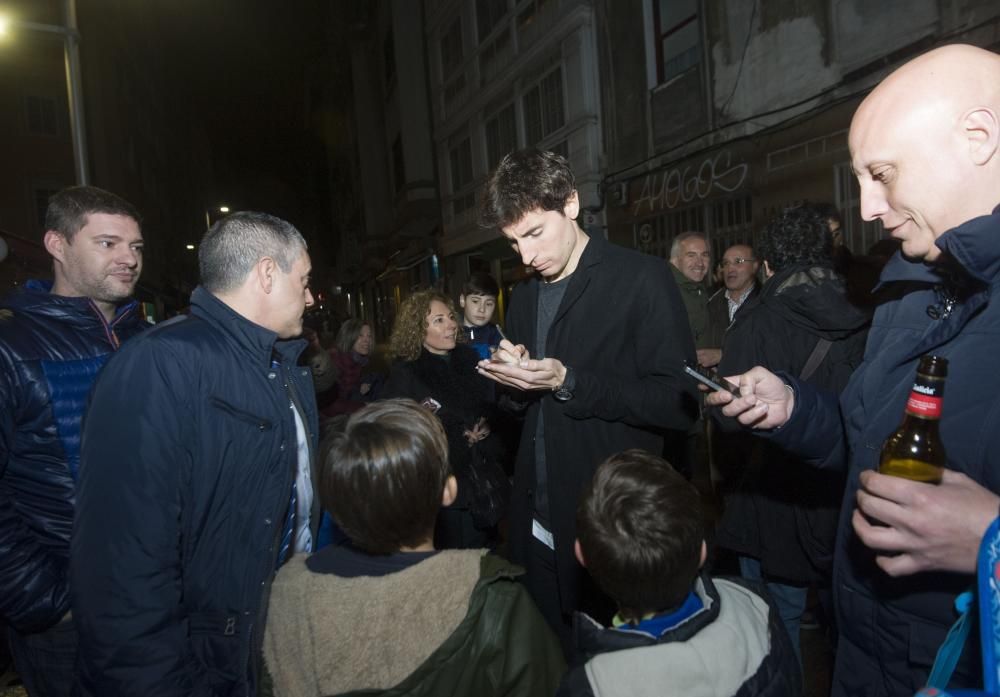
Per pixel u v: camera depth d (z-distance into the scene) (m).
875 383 1.21
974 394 0.97
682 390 1.83
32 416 1.73
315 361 3.81
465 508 2.91
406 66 17.00
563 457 1.93
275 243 1.55
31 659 1.71
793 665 1.11
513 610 1.11
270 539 1.44
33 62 17.98
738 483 2.35
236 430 1.40
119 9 21.92
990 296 0.99
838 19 5.26
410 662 1.04
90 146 19.00
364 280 32.81
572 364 1.96
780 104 5.96
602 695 0.97
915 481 0.92
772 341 2.09
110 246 1.96
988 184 0.98
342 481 1.13
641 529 1.04
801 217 2.06
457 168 15.27
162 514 1.28
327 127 35.22
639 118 8.11
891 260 1.23
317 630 1.06
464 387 3.03
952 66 0.99
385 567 1.13
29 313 1.84
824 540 1.99
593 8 8.91
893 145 1.02
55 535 1.73
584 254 1.96
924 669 1.08
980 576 0.74
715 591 1.11
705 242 4.46
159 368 1.33
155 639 1.23
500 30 11.80
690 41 7.22
